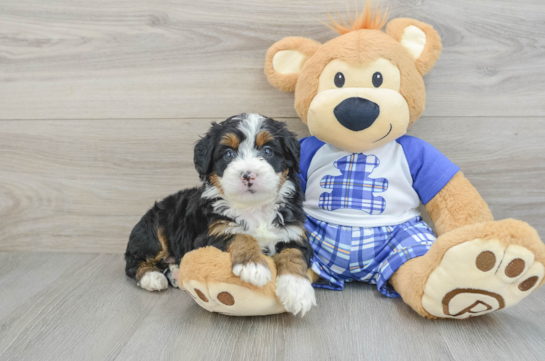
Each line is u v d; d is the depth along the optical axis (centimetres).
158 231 193
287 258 154
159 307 168
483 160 211
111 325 153
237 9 207
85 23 215
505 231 130
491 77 204
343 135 171
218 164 156
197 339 142
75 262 221
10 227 236
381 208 179
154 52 215
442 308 145
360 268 178
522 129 207
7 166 230
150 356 132
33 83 222
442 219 175
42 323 155
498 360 128
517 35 200
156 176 226
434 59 180
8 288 187
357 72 168
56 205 232
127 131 222
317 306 165
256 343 138
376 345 136
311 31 207
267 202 159
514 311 160
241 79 214
